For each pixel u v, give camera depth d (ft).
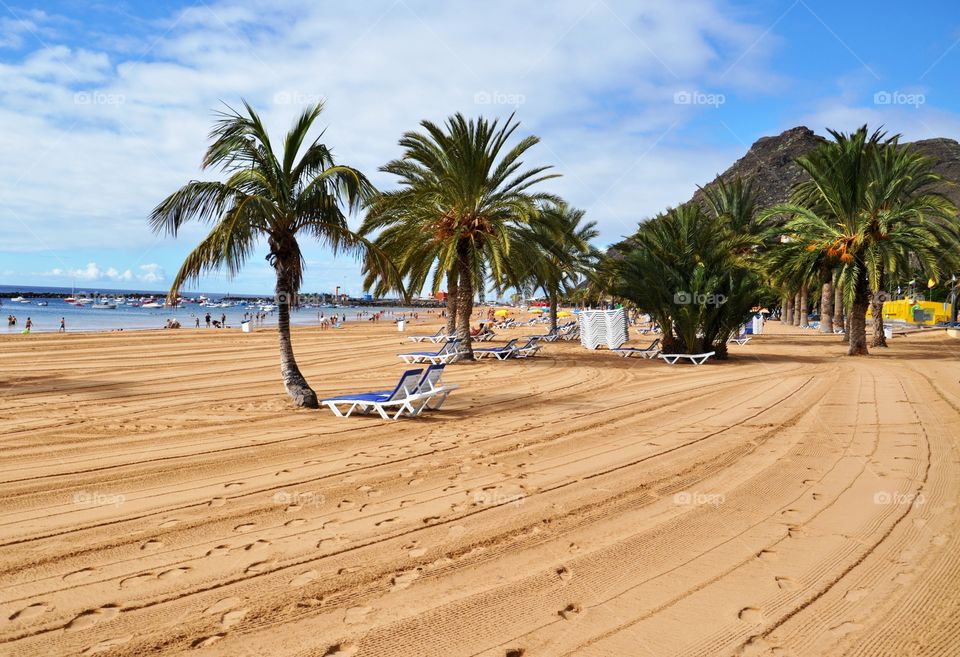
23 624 9.95
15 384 40.01
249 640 9.52
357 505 16.38
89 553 12.92
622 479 18.95
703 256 64.44
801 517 15.31
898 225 65.41
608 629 9.91
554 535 14.21
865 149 63.98
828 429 26.55
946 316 164.86
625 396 37.47
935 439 24.13
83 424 27.04
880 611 10.41
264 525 14.76
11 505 15.98
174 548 13.26
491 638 9.64
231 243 30.19
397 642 9.50
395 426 27.48
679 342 67.62
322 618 10.26
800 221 71.20
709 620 10.18
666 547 13.44
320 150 34.01
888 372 50.34
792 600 10.87
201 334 98.94
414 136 57.16
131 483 18.13
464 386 42.29
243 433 25.59
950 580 11.53
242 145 31.76
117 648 9.25
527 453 22.45
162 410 30.91
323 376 48.44
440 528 14.66
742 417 29.91
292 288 33.63
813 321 175.94
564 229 62.59
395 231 60.59
